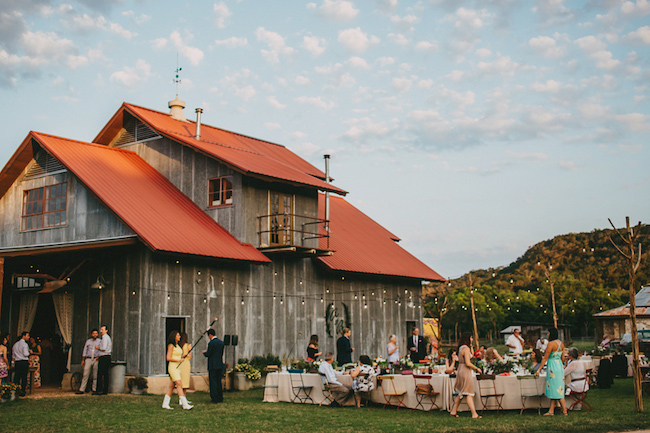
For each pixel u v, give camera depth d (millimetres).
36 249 16938
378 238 30688
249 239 21062
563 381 12461
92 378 17453
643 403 14242
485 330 70688
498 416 12219
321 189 23609
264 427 10961
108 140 24750
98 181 19578
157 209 19906
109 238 18156
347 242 27281
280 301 21875
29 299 20078
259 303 21031
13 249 19125
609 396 15859
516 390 12750
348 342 16969
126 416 12305
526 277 88188
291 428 10844
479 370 12703
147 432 10492
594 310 68125
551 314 68312
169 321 18203
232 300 20047
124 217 17953
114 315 18188
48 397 15695
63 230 20422
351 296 25203
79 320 18906
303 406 14031
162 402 14672
